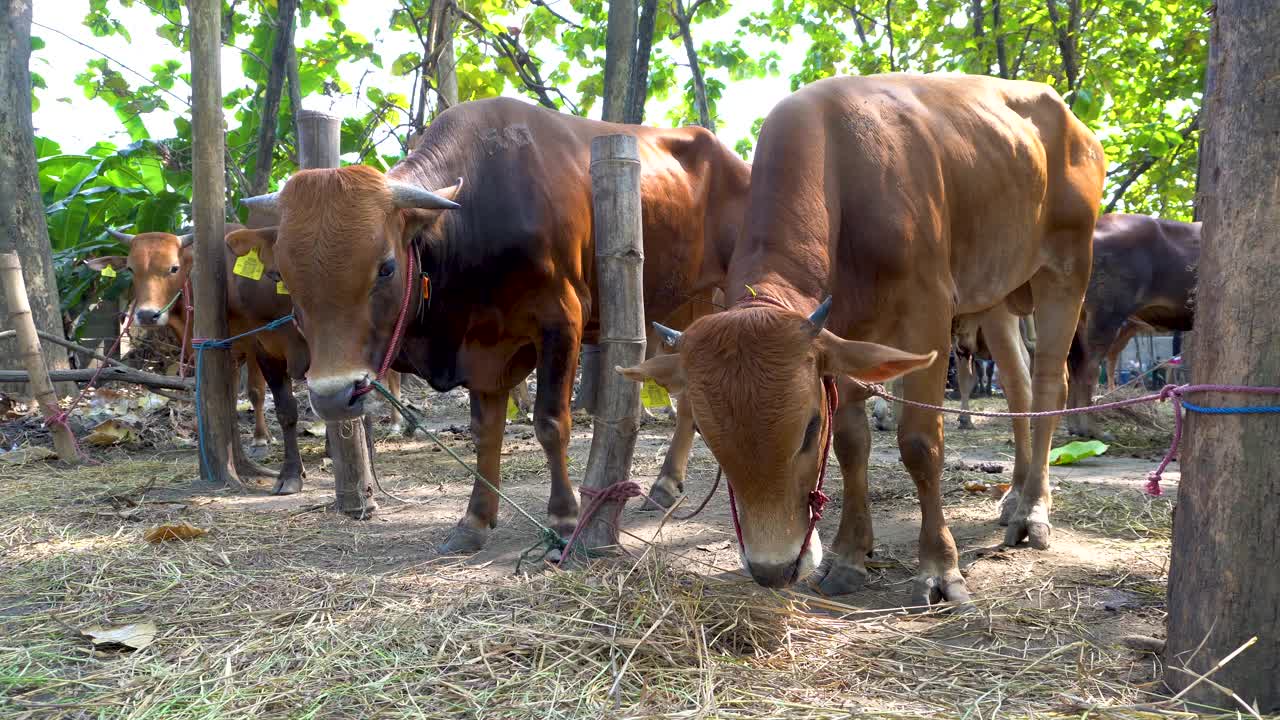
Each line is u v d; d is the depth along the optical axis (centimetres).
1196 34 1105
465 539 412
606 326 385
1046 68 1241
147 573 361
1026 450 464
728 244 512
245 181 970
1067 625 303
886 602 337
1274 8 224
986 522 462
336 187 342
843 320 332
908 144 341
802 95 339
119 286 997
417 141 437
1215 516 237
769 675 261
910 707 240
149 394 857
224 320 581
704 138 522
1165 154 1142
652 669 259
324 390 335
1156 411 923
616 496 377
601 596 312
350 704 240
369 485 499
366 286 343
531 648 275
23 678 254
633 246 381
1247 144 229
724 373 248
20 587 345
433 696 244
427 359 407
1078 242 434
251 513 491
